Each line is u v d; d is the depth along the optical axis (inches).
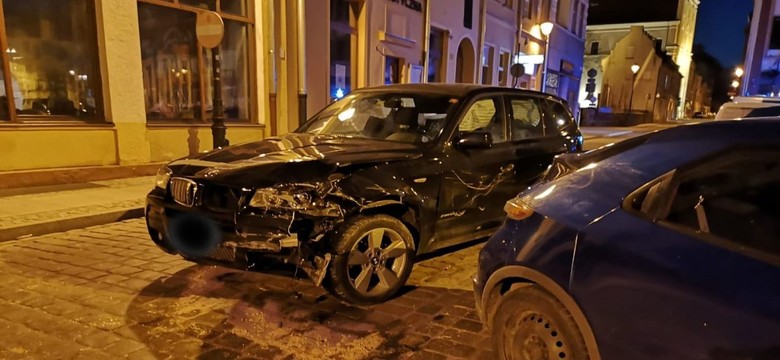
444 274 180.4
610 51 2110.0
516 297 101.7
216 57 331.6
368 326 137.4
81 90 317.4
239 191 136.9
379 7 528.4
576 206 96.4
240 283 165.9
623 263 83.3
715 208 80.3
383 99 200.7
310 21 437.7
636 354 80.8
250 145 173.2
